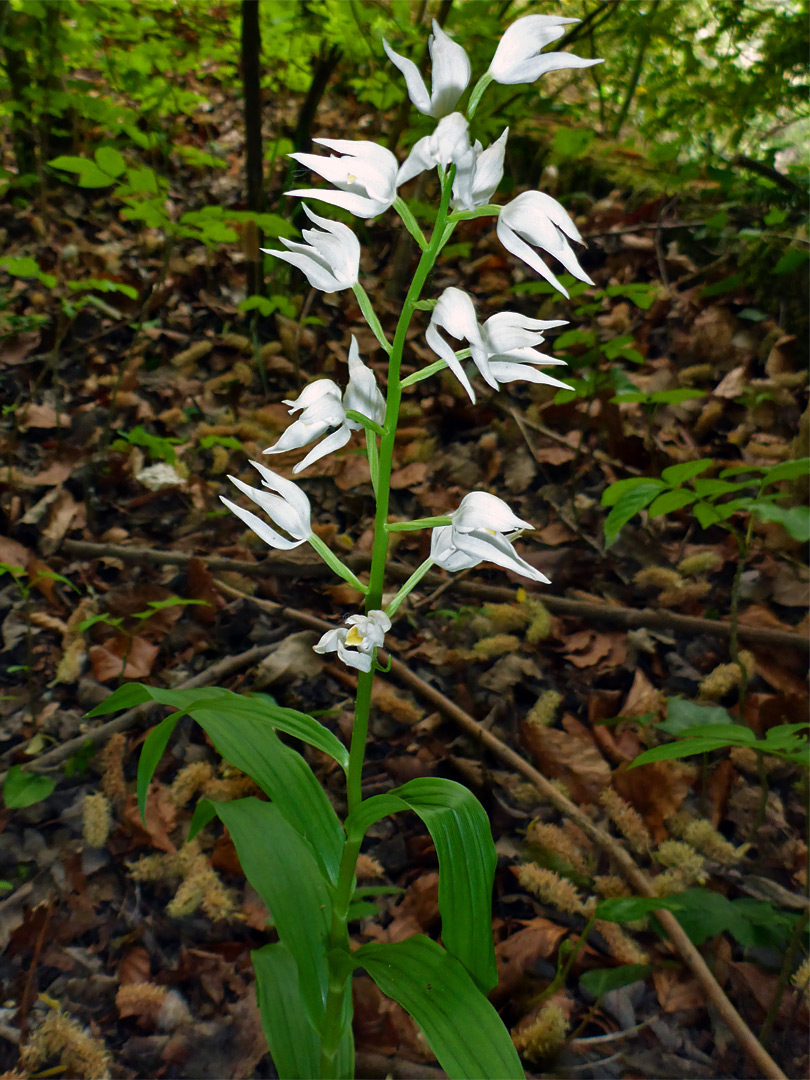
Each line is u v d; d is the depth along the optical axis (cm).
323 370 82
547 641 56
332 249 23
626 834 43
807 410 62
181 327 87
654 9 91
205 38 89
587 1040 36
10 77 94
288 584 61
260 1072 35
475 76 76
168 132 110
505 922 40
